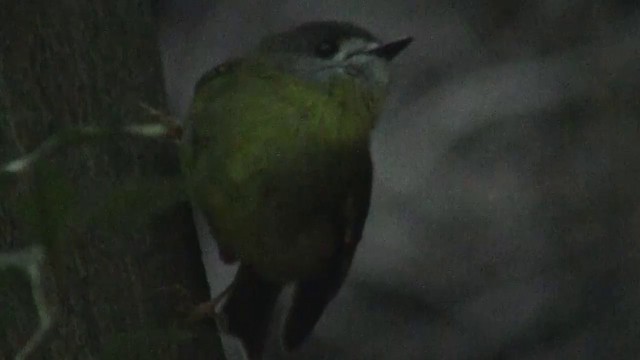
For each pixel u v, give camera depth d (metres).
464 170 14.09
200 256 8.22
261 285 9.64
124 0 8.13
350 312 13.69
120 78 7.93
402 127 14.26
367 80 9.26
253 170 8.73
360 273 13.82
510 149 14.02
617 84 13.93
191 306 7.91
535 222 13.85
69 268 7.18
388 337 13.61
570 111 13.94
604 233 13.63
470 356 13.43
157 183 5.21
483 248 13.88
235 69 9.07
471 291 13.74
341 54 9.15
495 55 14.35
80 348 7.16
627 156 13.77
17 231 6.48
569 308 13.42
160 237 7.83
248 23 14.66
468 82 14.27
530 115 13.98
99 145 7.50
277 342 13.17
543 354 13.29
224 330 9.19
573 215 13.73
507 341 13.42
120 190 5.15
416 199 14.08
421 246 13.94
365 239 13.96
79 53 7.74
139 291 7.55
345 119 9.14
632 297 13.34
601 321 13.30
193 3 14.64
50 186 5.02
